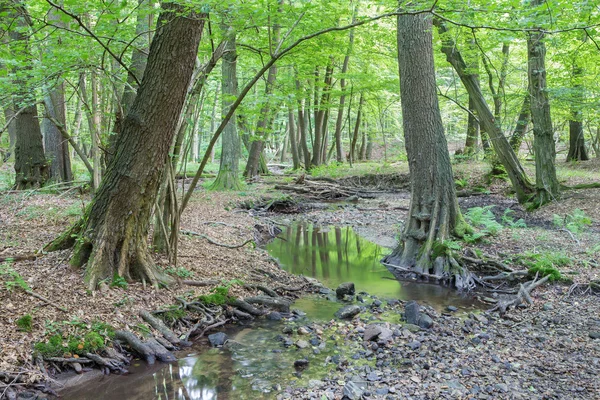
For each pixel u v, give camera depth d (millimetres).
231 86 14898
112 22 5863
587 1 5465
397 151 33594
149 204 6043
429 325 5801
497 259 7996
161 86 5516
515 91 14648
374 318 6168
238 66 20078
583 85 13273
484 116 13719
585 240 8977
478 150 20969
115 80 7613
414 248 8766
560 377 4312
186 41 5391
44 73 6219
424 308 6461
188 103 6586
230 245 8820
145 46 6840
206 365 4734
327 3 7672
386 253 10086
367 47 19203
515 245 8812
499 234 9609
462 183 16844
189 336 5383
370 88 20000
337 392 4129
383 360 4828
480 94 13734
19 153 11492
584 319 5793
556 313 6078
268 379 4418
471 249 8312
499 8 5141
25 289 5000
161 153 5887
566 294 6648
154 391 4188
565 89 11609
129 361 4723
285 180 20609
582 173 16625
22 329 4445
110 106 8609
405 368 4621
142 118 5617
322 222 13914
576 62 12969
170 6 5160
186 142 7039
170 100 5609
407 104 8938
